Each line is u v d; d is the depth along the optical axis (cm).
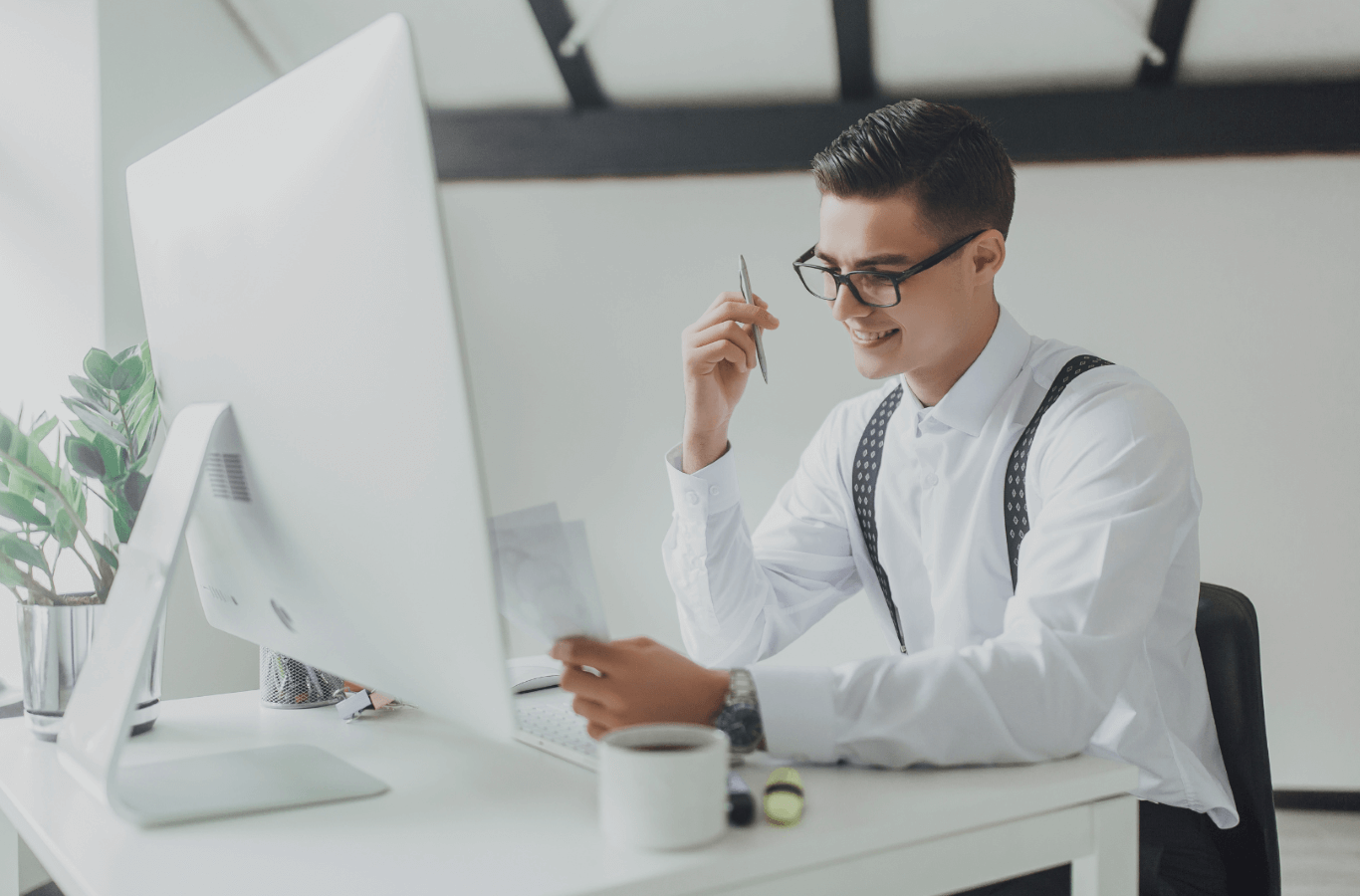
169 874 54
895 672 72
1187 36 319
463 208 364
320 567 70
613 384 366
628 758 56
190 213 75
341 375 61
